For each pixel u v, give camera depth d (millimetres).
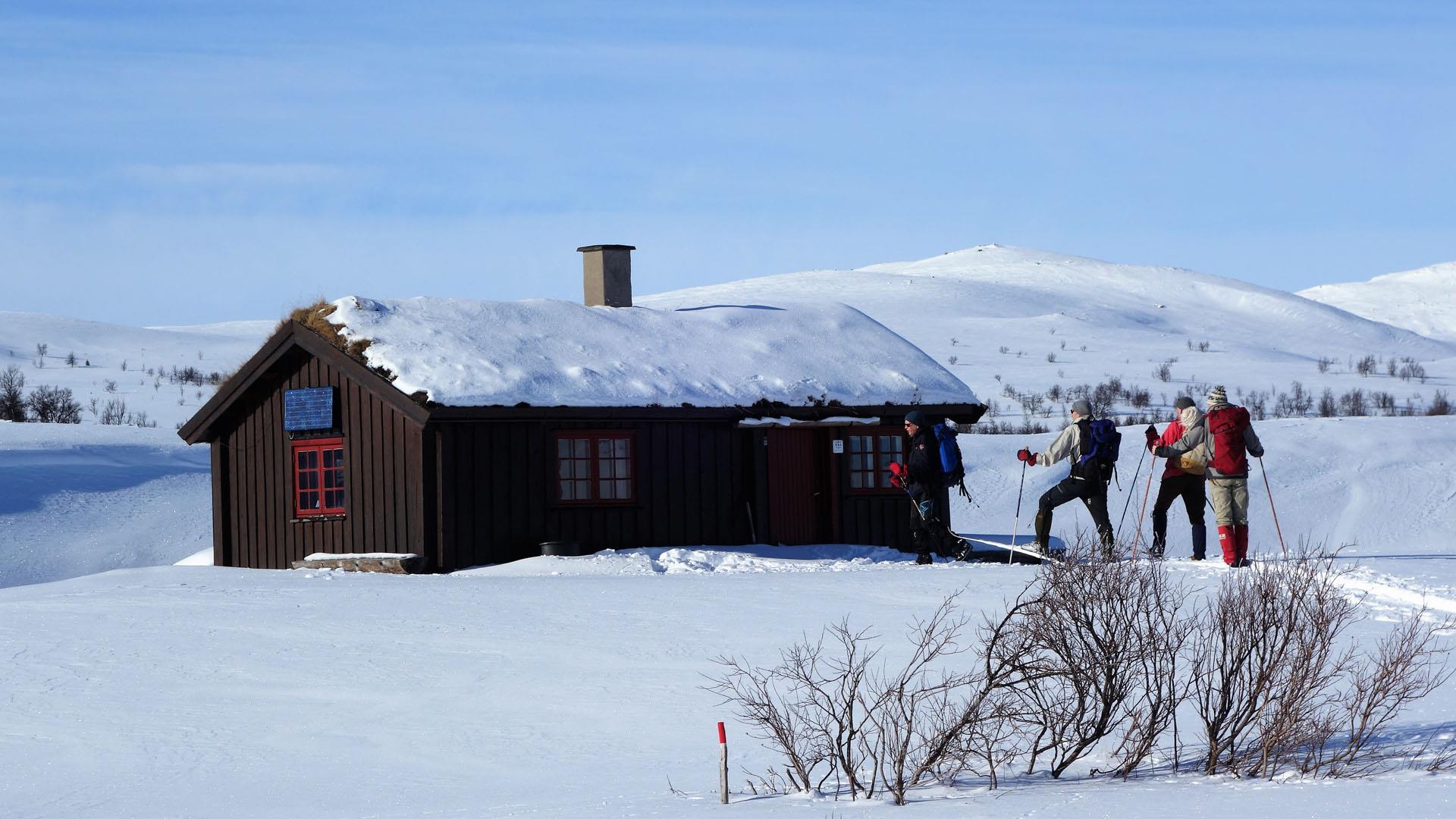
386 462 50906
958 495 103500
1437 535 86938
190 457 115188
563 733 21938
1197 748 19938
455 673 26547
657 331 60062
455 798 18141
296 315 56031
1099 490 43375
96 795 18875
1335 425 123188
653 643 29188
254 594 37938
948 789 17844
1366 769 18109
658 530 52938
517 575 45719
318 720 23188
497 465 50719
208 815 17562
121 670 27375
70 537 85562
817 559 51844
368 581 41969
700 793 17844
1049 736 20609
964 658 26359
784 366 57906
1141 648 19078
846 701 21188
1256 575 20641
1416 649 21312
